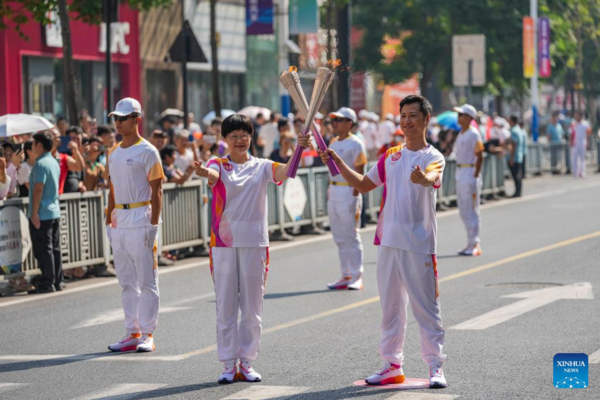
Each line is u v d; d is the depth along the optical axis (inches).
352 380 412.5
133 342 485.7
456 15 2134.6
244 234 416.2
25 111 1309.1
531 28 1989.4
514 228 980.6
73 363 460.8
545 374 412.8
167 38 1624.0
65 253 710.5
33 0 971.9
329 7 1277.1
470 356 448.8
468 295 611.5
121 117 478.6
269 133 1226.0
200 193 847.1
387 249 397.7
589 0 2549.2
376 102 2827.3
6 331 542.9
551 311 551.5
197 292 656.4
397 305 402.0
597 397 377.1
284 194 955.3
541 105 3917.3
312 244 912.3
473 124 882.1
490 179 1321.4
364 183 404.5
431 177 381.4
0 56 1259.8
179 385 413.1
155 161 481.1
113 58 1480.1
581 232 926.4
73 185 729.6
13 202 669.3
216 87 1197.7
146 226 480.1
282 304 600.7
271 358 457.4
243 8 1881.2
